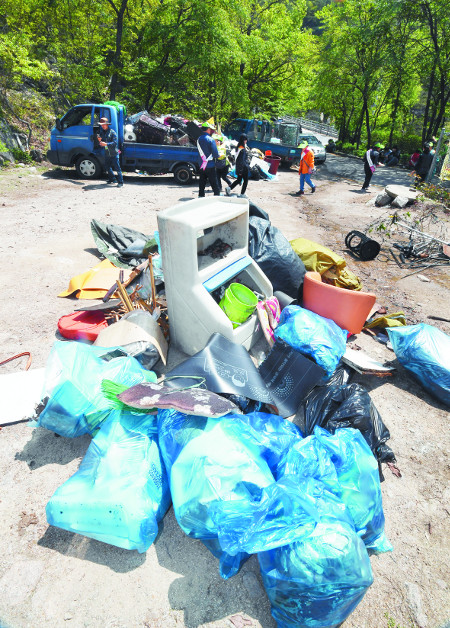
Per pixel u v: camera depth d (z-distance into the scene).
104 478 2.17
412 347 3.60
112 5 16.19
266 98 25.45
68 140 11.38
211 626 1.92
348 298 3.97
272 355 3.37
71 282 4.90
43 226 7.23
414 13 18.06
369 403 2.90
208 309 3.35
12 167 12.02
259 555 1.88
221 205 3.81
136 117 12.12
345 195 12.10
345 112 31.30
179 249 3.20
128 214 8.32
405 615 2.01
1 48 11.88
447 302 5.39
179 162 11.90
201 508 1.97
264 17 23.02
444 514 2.54
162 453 2.36
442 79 20.19
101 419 2.74
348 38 22.89
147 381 2.95
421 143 22.92
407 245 7.38
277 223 8.55
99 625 1.89
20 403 3.09
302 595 1.71
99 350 3.11
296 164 18.06
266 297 4.14
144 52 17.94
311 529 1.73
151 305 4.09
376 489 2.23
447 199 9.85
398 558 2.27
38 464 2.69
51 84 16.14
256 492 2.04
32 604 1.96
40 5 15.02
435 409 3.45
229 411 2.38
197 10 16.45
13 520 2.34
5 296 4.76
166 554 2.21
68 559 2.16
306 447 2.29
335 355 3.28
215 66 19.02
